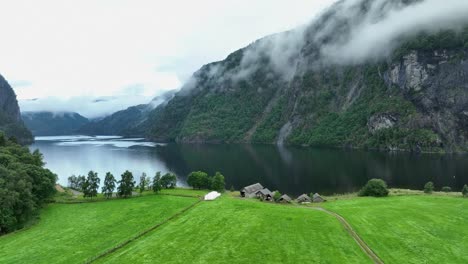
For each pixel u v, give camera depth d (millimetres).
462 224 62469
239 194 115938
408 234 57594
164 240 57781
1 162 90188
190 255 50719
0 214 67125
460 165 189125
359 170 177750
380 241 55031
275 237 56781
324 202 94750
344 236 57219
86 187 102375
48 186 90188
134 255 51875
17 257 54562
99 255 53031
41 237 64250
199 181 121688
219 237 57594
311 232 59031
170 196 102312
